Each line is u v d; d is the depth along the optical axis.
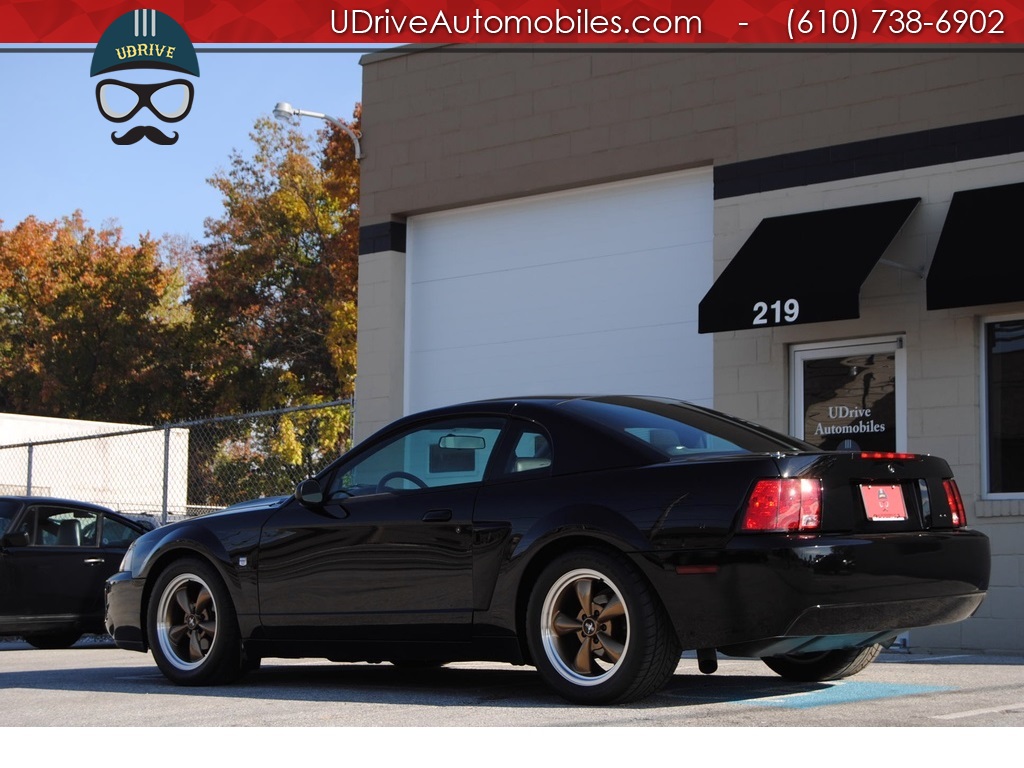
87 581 12.50
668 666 5.61
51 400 44.53
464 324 13.88
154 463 29.27
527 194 13.41
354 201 39.34
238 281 41.34
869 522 5.62
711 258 12.22
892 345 11.02
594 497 5.80
